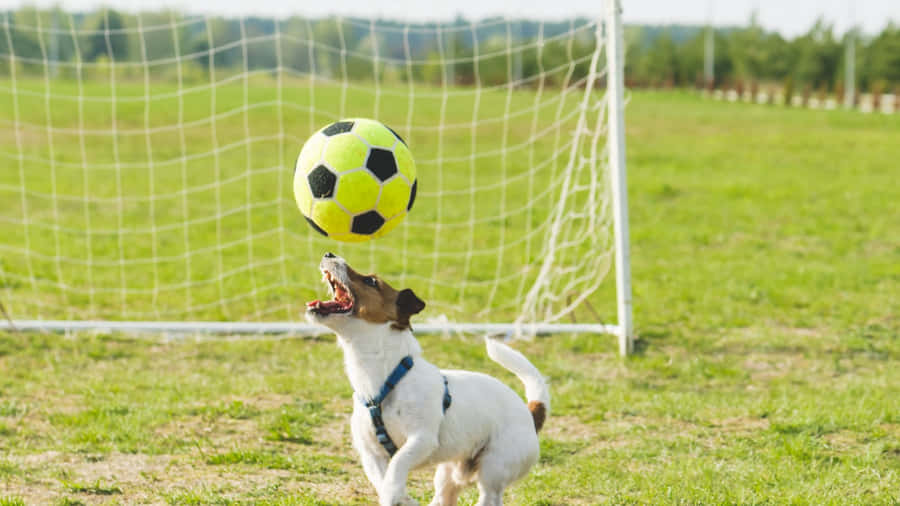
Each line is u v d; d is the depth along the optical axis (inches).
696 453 229.1
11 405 257.8
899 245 519.8
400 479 160.1
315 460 221.8
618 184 323.0
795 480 206.8
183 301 400.5
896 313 376.5
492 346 194.7
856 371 306.2
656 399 272.1
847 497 196.1
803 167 854.5
